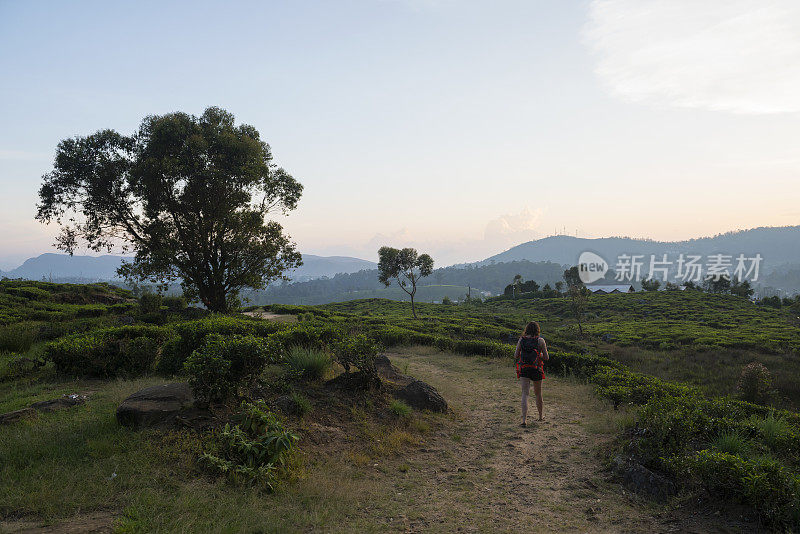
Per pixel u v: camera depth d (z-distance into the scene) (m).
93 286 35.12
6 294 26.89
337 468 5.34
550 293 78.00
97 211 23.12
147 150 22.11
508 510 4.52
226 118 24.14
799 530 3.75
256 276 25.19
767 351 26.31
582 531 4.04
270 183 24.59
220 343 6.29
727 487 4.30
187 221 22.73
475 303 72.50
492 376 12.67
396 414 7.41
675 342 30.58
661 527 4.07
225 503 4.10
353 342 8.25
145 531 3.50
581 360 13.96
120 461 4.64
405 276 42.03
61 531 3.42
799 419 8.32
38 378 9.01
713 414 6.48
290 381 7.36
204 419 5.62
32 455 4.73
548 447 6.57
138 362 9.34
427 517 4.33
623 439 6.17
